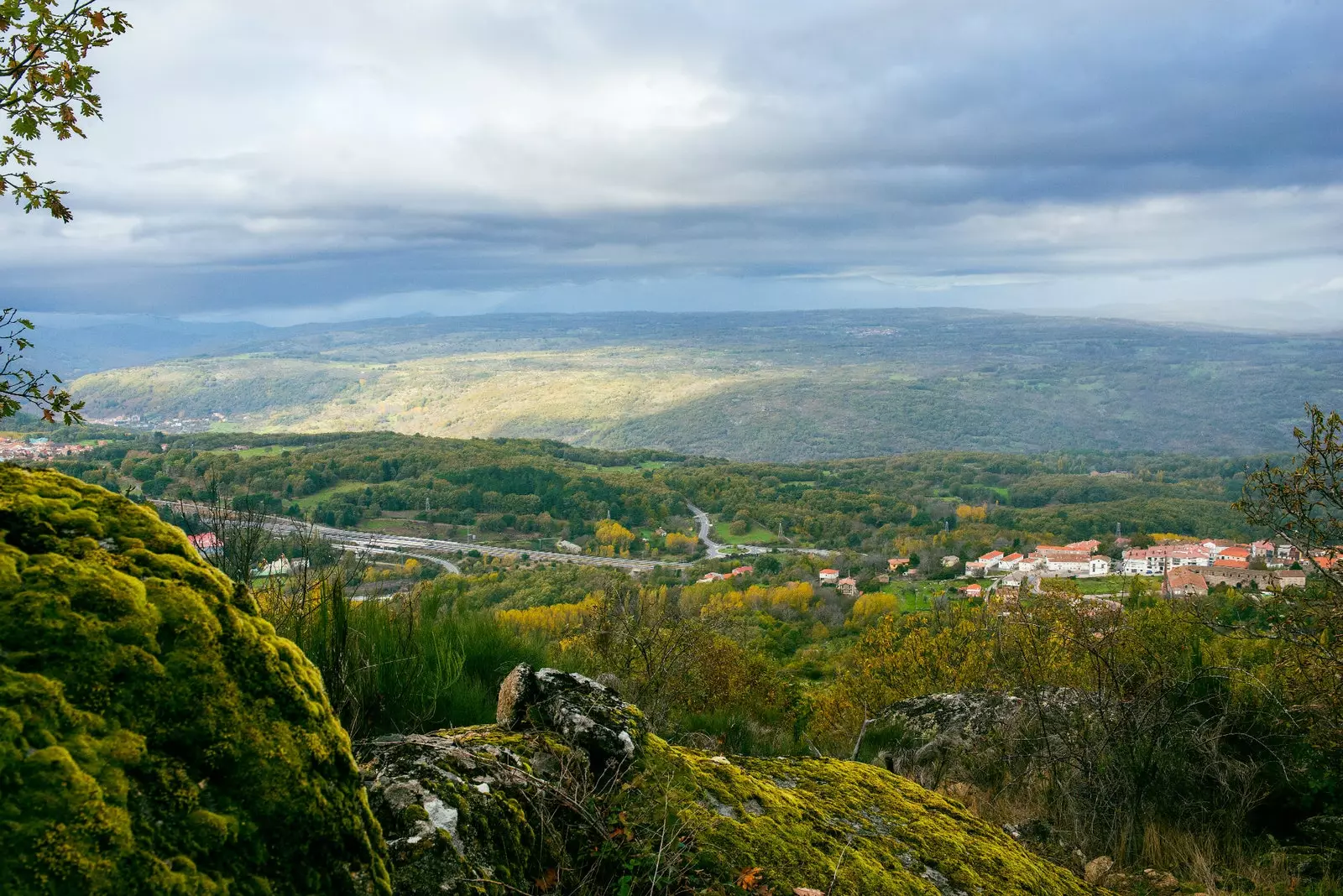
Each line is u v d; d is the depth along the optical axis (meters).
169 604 1.07
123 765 0.91
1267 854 4.30
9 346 3.75
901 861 2.36
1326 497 4.84
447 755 1.92
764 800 2.34
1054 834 4.47
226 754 1.01
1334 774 4.62
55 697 0.91
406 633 4.03
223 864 0.94
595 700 2.46
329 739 1.16
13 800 0.82
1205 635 5.98
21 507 1.09
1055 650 6.16
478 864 1.65
